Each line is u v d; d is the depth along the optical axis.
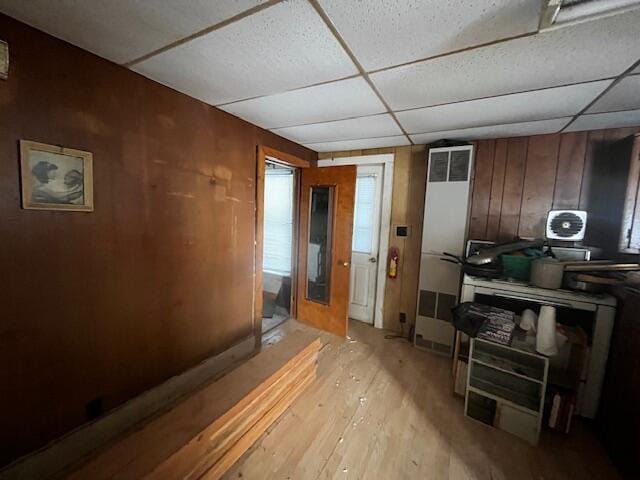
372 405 1.93
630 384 1.45
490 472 1.45
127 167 1.54
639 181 1.78
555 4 0.87
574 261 1.97
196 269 2.01
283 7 0.98
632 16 0.93
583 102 1.66
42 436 1.31
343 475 1.42
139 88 1.56
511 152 2.42
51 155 1.26
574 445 1.63
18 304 1.21
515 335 1.77
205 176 2.01
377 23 1.04
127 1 0.98
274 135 2.65
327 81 1.53
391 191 3.01
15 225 1.18
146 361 1.73
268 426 1.71
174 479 1.17
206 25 1.10
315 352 2.17
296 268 3.36
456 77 1.43
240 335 2.47
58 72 1.25
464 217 2.50
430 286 2.67
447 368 2.41
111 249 1.51
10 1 0.99
